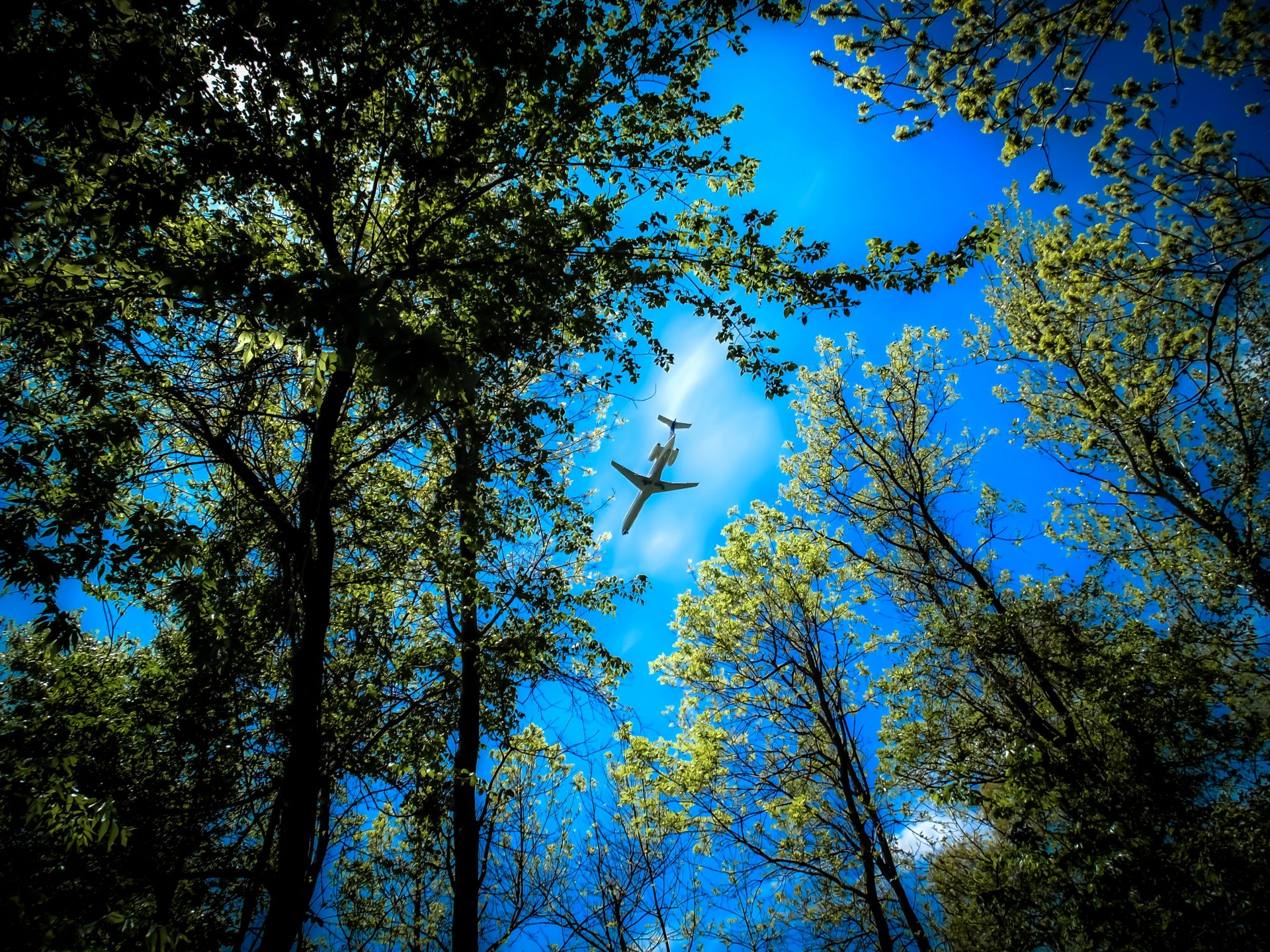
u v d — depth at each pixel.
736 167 8.16
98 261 5.28
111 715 8.06
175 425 7.21
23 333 5.67
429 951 11.00
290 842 5.24
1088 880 7.88
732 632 15.80
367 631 9.30
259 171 6.07
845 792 13.09
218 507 7.57
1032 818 9.28
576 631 9.93
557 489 9.78
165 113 5.23
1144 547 14.28
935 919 13.55
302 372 6.48
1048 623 11.09
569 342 8.52
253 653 7.86
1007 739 10.75
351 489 8.24
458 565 9.02
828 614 15.82
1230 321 13.09
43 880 5.91
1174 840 8.15
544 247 6.98
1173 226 12.02
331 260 6.48
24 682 8.29
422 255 7.61
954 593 13.25
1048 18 8.31
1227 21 8.20
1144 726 9.20
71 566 6.00
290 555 6.57
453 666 10.20
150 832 7.37
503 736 9.70
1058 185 9.75
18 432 6.22
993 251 7.18
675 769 13.85
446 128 6.90
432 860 9.48
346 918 9.66
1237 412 12.49
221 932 7.44
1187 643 10.45
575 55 6.86
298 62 5.77
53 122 4.55
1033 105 9.04
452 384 4.11
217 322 5.73
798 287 7.62
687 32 7.47
